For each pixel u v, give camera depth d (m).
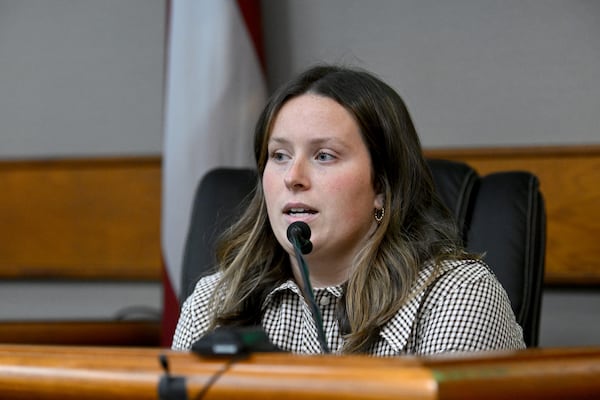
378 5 8.73
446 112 8.52
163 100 8.98
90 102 9.68
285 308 4.63
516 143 8.37
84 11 9.71
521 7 8.41
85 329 7.31
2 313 9.78
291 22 8.88
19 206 9.80
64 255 9.66
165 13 9.44
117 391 3.07
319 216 4.31
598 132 8.20
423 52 8.60
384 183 4.49
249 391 2.83
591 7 8.25
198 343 3.00
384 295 4.35
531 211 5.42
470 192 5.61
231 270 4.76
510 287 5.21
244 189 5.88
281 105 4.48
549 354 2.90
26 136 9.77
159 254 9.41
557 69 8.30
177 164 8.06
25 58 9.77
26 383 3.23
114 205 9.56
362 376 2.69
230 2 8.22
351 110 4.38
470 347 4.21
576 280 8.11
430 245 4.56
